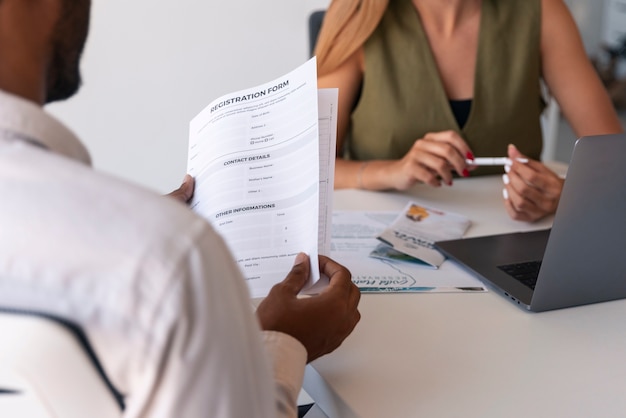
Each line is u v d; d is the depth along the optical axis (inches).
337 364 31.3
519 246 44.5
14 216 15.0
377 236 45.7
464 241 45.2
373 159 66.8
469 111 65.9
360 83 68.0
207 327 15.1
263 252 32.4
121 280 14.7
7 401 15.7
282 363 23.8
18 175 15.5
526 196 49.5
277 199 32.6
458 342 33.2
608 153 32.4
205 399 15.2
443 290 38.9
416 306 37.0
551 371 30.8
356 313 29.8
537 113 69.0
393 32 65.8
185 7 98.6
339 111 66.2
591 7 112.3
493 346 32.9
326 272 31.1
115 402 15.6
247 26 102.3
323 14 74.6
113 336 14.9
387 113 65.4
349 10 64.2
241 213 32.8
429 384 29.7
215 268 15.6
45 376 15.2
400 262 42.6
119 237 14.9
